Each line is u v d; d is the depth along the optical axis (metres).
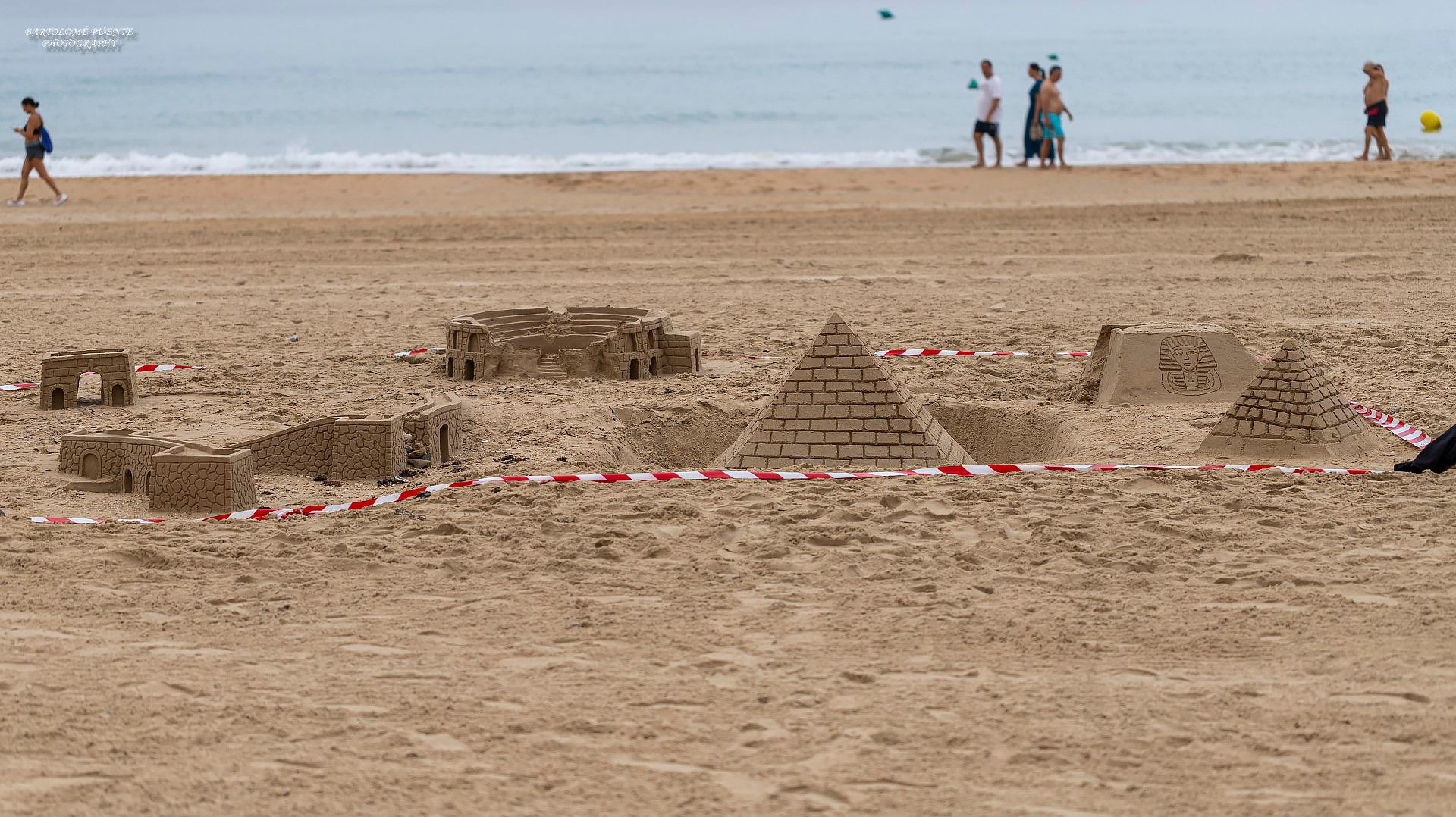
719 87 137.25
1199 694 13.33
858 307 38.41
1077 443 23.86
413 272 45.38
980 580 16.77
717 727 12.66
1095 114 103.81
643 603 16.06
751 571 17.19
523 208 58.19
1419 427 24.17
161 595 16.28
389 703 13.15
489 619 15.52
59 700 13.09
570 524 18.94
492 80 149.25
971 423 26.34
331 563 17.42
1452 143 81.69
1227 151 80.50
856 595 16.30
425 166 80.50
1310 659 14.20
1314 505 19.55
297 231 53.31
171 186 64.94
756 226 53.41
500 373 29.27
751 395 27.39
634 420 25.72
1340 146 81.44
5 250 49.72
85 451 21.70
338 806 11.13
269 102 126.81
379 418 22.02
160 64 179.38
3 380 29.22
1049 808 11.12
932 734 12.48
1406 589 16.20
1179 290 40.09
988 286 41.41
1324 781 11.54
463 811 11.06
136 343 33.91
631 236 51.81
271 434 22.22
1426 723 12.60
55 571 17.09
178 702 13.13
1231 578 16.66
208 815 10.97
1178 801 11.23
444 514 19.50
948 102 118.25
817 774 11.72
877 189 61.59
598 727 12.64
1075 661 14.23
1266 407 22.77
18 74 159.62
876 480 21.42
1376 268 42.97
